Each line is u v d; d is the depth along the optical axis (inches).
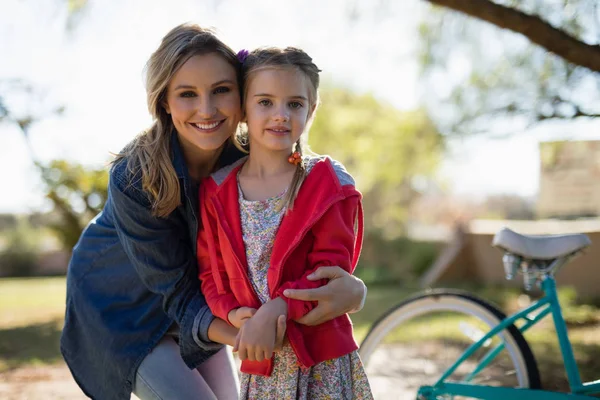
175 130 76.5
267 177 71.8
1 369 169.5
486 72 217.3
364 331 198.1
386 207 596.1
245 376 70.1
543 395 97.7
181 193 75.1
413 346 163.5
